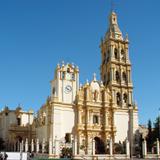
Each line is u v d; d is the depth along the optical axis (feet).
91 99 358.02
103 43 414.41
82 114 350.02
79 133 340.18
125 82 390.83
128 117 376.48
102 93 369.09
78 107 345.51
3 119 400.88
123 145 339.36
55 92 343.26
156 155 309.22
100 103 363.56
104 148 341.82
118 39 402.31
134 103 383.24
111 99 371.15
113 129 359.87
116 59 395.34
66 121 338.34
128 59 401.49
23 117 407.64
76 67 359.25
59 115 334.44
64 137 332.39
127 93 387.55
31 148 321.52
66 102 343.67
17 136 385.70
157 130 371.76
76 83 354.74
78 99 347.97
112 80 382.01
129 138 369.71
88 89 357.82
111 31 405.18
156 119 380.37
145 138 371.15
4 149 384.27
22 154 203.21
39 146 342.23
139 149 346.33
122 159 287.07
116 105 372.99
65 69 352.08
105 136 354.74
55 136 326.65
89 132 345.92
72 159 259.19
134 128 372.79
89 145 340.80
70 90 350.02
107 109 364.38
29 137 389.60
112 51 395.14
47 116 346.33
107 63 396.78
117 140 362.53
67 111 341.82
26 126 394.93
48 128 340.59
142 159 285.43
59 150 294.87
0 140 387.75
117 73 391.86
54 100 335.26
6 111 400.88
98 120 358.23
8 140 387.55
